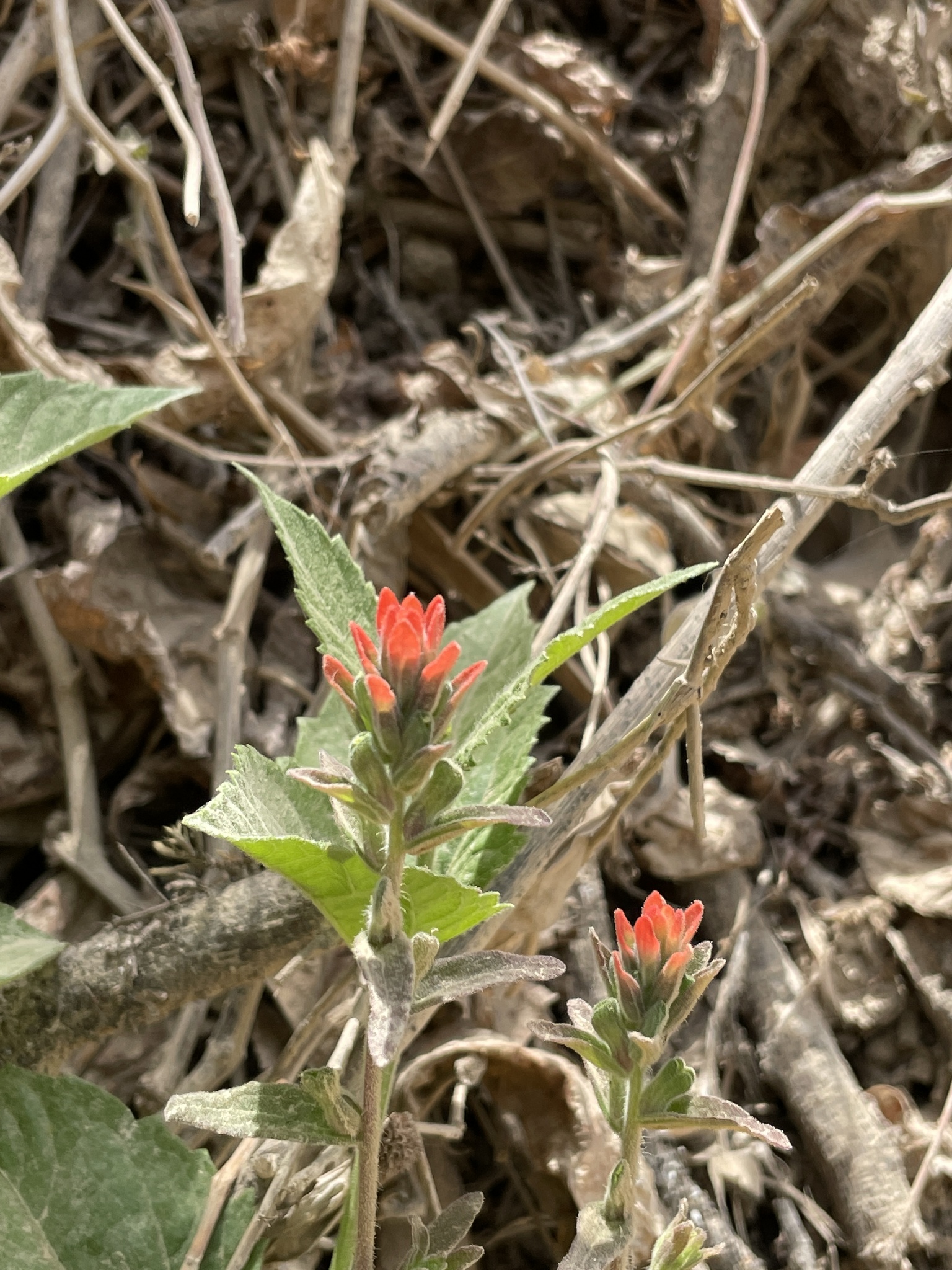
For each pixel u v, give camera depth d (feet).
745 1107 1.79
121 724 1.95
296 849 1.27
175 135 2.50
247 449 2.18
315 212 2.15
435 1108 1.73
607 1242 1.26
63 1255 1.40
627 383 2.34
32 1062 1.50
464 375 2.23
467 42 2.57
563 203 2.66
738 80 2.39
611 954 1.26
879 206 2.08
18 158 2.26
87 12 2.35
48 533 2.02
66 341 2.26
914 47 2.29
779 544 1.79
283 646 2.02
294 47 2.35
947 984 1.81
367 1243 1.29
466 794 1.51
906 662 2.13
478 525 2.16
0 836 1.88
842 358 2.53
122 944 1.51
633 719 1.65
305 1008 1.74
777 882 1.95
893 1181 1.67
